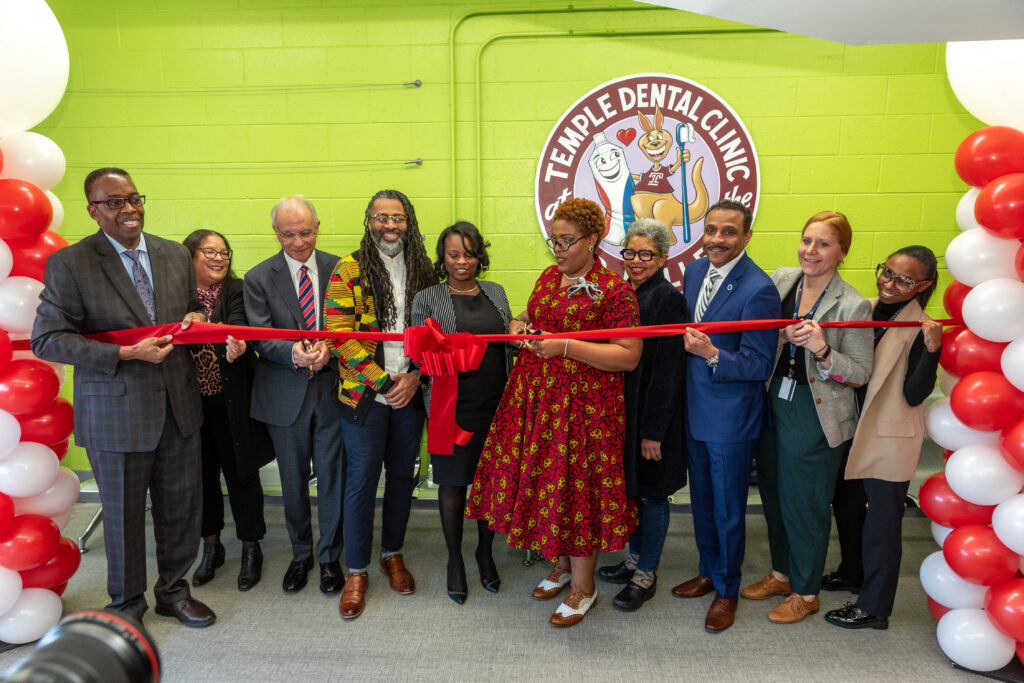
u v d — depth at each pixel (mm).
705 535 2416
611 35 3217
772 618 2316
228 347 2314
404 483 2498
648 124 3277
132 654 542
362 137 3334
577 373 2107
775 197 3322
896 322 2119
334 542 2564
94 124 3354
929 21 923
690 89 3242
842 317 2129
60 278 1984
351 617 2340
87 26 3283
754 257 3373
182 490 2277
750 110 3262
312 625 2316
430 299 2277
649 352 2277
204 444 2592
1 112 1965
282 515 3277
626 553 2916
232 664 2094
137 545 2229
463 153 3338
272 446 2656
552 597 2486
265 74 3301
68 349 1944
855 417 2232
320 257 2543
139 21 3273
